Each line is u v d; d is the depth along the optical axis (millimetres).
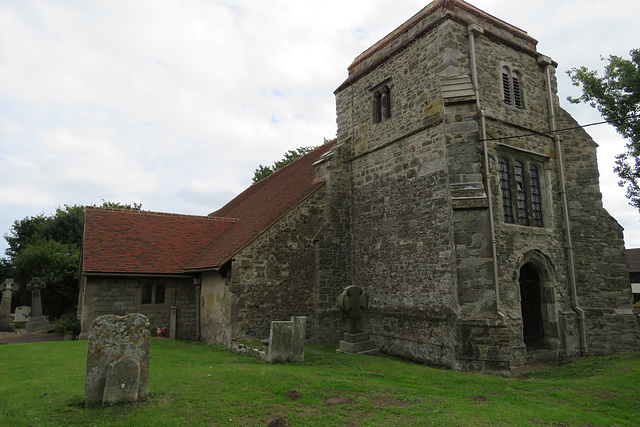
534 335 12359
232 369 8789
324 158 15711
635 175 13539
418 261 12344
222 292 13398
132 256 14531
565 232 13203
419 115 12812
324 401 6816
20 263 27578
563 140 14125
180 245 16219
